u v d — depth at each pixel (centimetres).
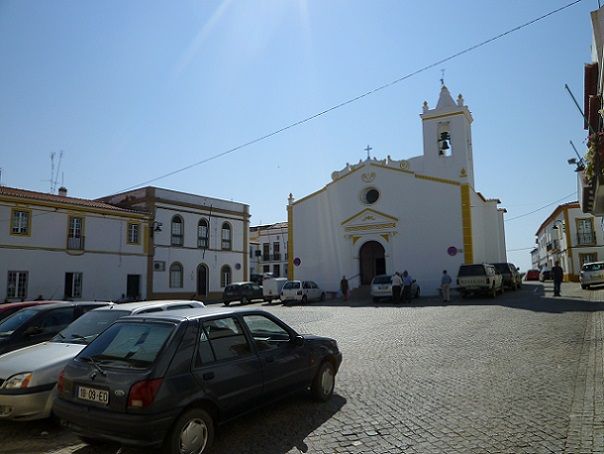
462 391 737
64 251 3253
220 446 557
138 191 3941
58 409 539
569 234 4728
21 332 872
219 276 4422
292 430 604
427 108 3569
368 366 956
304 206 3709
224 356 577
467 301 2470
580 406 630
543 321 1473
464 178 3362
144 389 484
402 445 535
